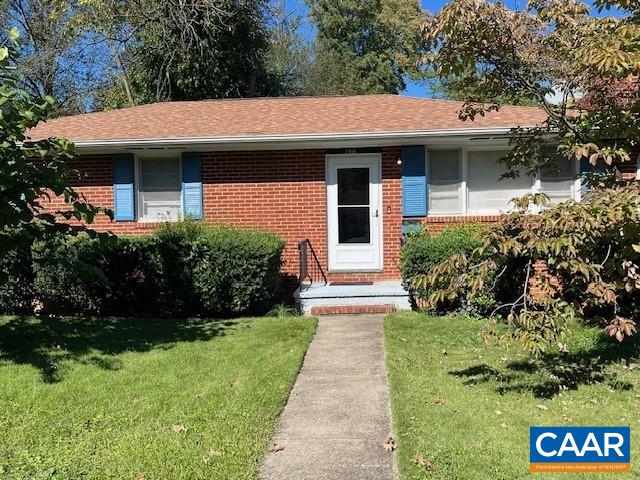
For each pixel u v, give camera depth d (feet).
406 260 29.73
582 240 14.79
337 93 117.39
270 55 88.02
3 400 16.94
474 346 22.86
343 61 128.26
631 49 15.28
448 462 12.71
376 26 136.46
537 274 17.84
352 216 35.68
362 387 18.34
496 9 17.07
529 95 19.29
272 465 13.05
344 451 13.71
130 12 70.54
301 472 12.69
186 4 67.92
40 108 20.93
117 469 12.69
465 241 28.14
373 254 35.53
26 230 21.61
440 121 34.35
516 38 17.60
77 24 72.43
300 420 15.69
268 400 16.87
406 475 12.20
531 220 15.24
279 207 35.53
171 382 18.52
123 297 29.55
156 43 69.72
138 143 33.68
